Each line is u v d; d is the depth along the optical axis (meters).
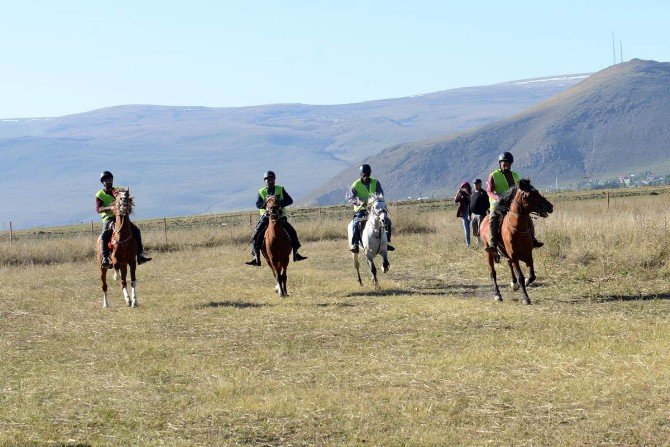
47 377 11.83
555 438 8.27
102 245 18.81
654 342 12.02
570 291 17.80
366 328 14.53
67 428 9.38
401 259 26.25
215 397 10.35
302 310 16.78
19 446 8.79
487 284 20.03
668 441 8.00
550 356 11.45
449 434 8.51
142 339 14.52
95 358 13.11
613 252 21.09
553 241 22.73
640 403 9.16
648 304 15.70
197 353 13.18
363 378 10.98
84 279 24.86
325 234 37.81
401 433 8.61
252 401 9.98
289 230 19.19
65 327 16.19
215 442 8.69
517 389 9.98
